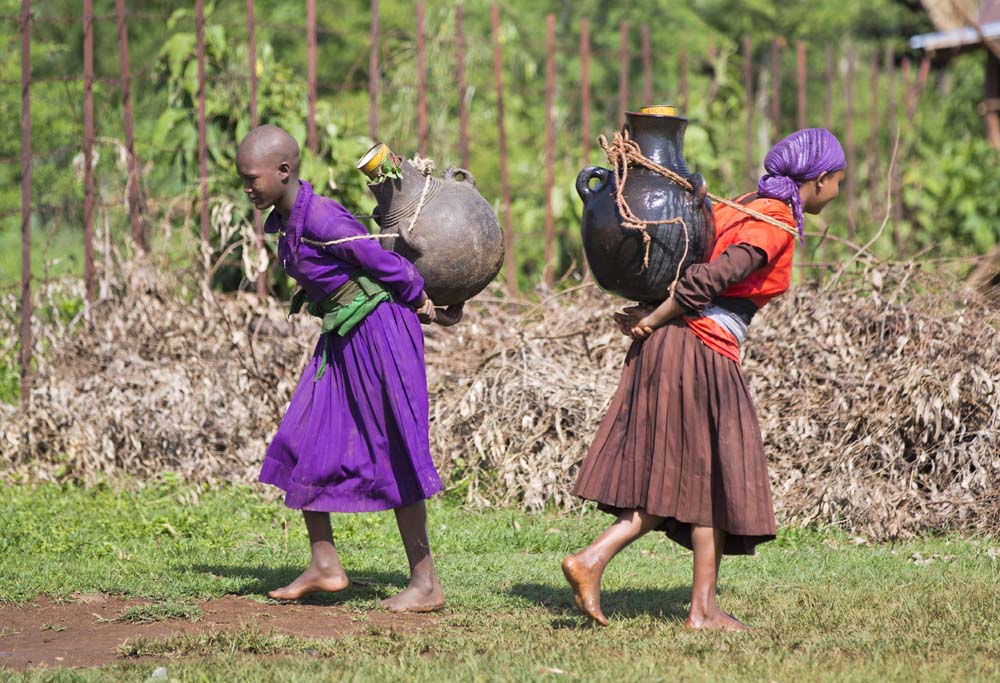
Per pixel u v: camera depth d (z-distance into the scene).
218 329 28.09
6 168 60.22
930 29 79.50
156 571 19.22
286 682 13.23
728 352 15.98
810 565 20.59
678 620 16.47
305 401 17.28
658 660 14.16
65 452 27.25
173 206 30.92
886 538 22.67
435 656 14.48
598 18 78.50
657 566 20.64
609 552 15.80
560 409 25.27
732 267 15.53
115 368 27.64
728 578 19.52
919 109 57.94
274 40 68.75
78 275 31.75
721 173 45.06
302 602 17.53
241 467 26.45
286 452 17.25
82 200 38.66
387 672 13.59
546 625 16.20
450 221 17.00
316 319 28.62
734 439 15.81
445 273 17.08
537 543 22.41
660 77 75.44
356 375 16.94
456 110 47.31
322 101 35.19
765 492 15.90
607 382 25.78
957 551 21.69
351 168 34.16
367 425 16.91
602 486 16.12
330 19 70.81
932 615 16.45
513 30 56.22
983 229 45.66
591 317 27.70
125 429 26.55
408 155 45.19
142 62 67.06
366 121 49.25
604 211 15.93
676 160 16.05
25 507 24.09
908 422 24.20
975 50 50.12
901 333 25.59
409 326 17.03
